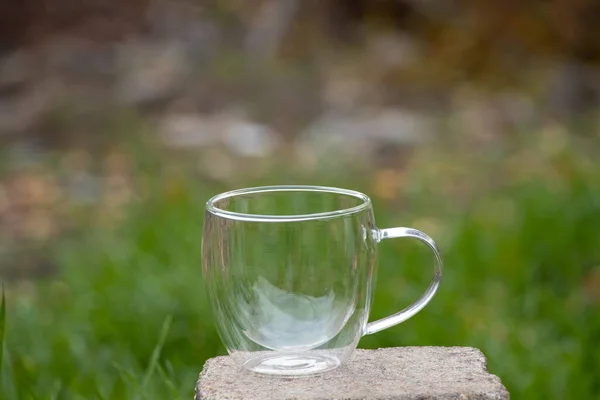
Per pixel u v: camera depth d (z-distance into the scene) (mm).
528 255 4543
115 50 10672
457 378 1966
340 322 1897
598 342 3750
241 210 2010
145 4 11578
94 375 3410
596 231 4695
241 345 1924
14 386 2869
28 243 5637
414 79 9398
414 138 7699
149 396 2834
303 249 1839
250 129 8086
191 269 4250
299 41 10188
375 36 10312
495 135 7789
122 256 4586
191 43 10547
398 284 4203
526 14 9797
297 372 1953
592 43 9570
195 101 9008
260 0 10898
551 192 5195
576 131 7762
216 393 1889
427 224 5289
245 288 1855
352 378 1966
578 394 3287
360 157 7137
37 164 7469
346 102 8781
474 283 4367
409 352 2143
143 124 8516
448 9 10281
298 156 7207
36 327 3922
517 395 3281
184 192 5660
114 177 6965
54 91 9477
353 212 1873
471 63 9703
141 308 3900
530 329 3930
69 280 4449
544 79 9109
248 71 9523
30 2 11672
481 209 5438
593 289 4297
